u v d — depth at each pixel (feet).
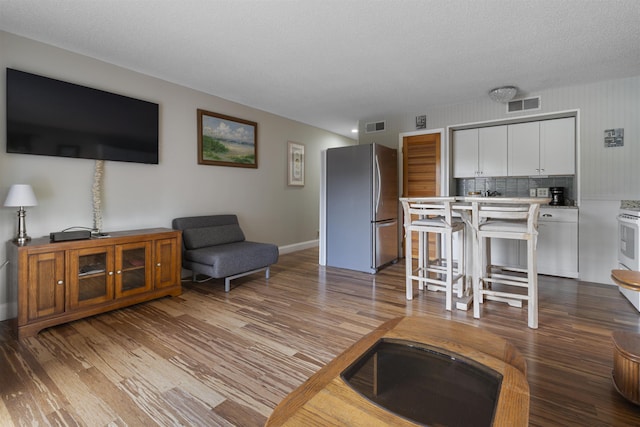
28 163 8.70
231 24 7.92
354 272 13.74
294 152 18.13
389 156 14.87
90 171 9.88
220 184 14.03
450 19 7.65
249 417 4.79
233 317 8.67
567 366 6.15
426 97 13.74
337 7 7.18
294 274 13.41
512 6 7.11
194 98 12.82
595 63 10.13
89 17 7.62
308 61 10.11
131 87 10.82
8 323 8.21
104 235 9.22
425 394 3.42
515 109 13.34
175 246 10.45
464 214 10.24
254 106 15.28
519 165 13.98
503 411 2.82
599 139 11.75
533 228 7.89
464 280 10.05
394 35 8.43
